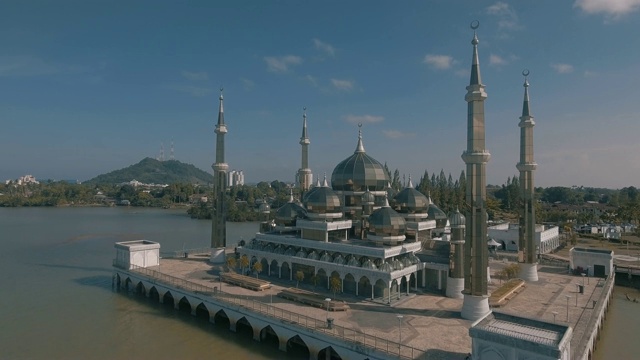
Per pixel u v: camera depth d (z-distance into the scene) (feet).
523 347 114.62
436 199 562.25
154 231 553.64
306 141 358.84
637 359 173.68
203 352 172.86
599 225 531.50
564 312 189.37
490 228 395.75
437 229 282.15
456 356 139.95
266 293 217.97
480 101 179.73
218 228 303.48
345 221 248.52
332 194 246.06
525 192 255.09
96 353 170.50
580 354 141.08
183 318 214.69
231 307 196.85
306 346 173.06
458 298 211.41
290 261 244.63
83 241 455.63
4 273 305.94
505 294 207.41
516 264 254.47
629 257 349.61
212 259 302.04
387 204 229.86
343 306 189.06
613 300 264.11
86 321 208.44
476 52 179.83
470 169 179.93
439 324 172.65
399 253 220.02
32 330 195.21
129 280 268.41
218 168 304.09
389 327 168.04
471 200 179.63
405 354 141.38
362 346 147.54
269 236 265.95
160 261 304.91
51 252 388.37
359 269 211.82
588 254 272.72
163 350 174.50
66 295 252.62
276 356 169.78
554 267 297.74
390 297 204.74
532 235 253.24
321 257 231.30
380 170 272.72
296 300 202.80
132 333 193.36
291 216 268.62
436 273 228.43
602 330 207.51
